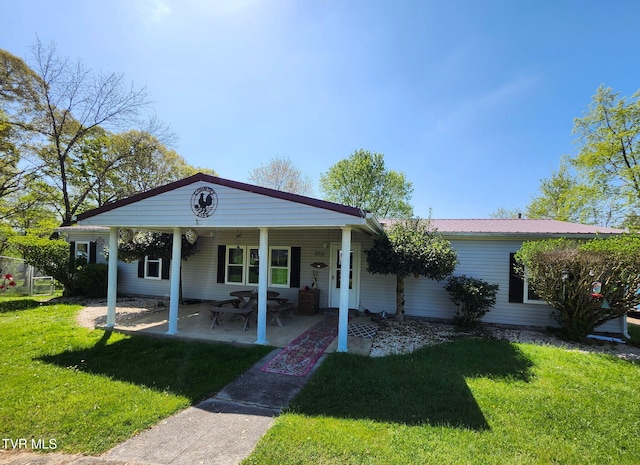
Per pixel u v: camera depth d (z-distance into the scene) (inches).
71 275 470.6
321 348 235.5
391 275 365.7
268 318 342.0
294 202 232.4
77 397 152.7
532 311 319.9
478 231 327.3
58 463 105.3
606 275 255.4
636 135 610.9
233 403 152.7
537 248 275.9
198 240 448.8
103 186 791.1
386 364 201.8
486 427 127.4
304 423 130.2
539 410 142.1
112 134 770.8
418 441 116.4
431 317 349.4
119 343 246.5
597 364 205.6
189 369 194.9
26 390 159.9
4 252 652.7
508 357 215.9
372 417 135.6
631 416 137.8
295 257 405.1
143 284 485.7
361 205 1013.8
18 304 402.0
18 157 625.3
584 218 710.5
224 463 105.6
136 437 121.5
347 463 103.6
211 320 326.0
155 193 267.4
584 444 116.9
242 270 432.5
